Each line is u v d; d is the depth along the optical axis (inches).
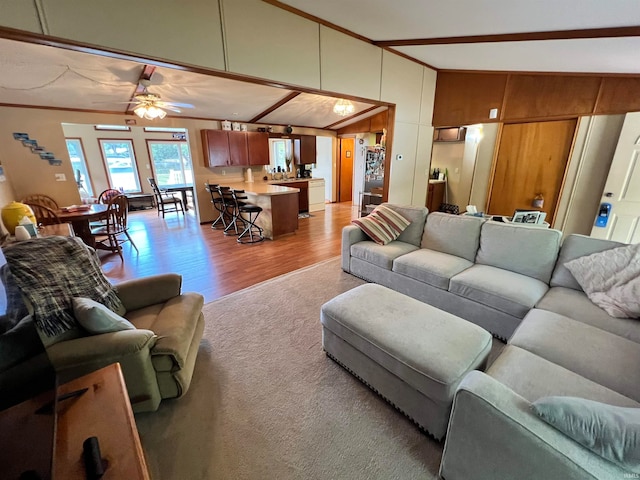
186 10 91.4
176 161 357.1
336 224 238.8
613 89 142.7
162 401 66.3
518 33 114.7
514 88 172.6
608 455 31.8
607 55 118.3
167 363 61.4
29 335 39.1
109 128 307.9
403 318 68.8
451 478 48.3
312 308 106.8
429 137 209.8
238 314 102.9
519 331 64.9
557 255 88.7
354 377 74.1
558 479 34.8
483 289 86.8
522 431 37.1
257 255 165.6
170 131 343.3
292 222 207.3
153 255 166.7
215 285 127.0
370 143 301.4
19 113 168.4
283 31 115.0
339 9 112.7
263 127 256.1
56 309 55.9
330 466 53.1
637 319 66.7
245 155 244.4
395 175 194.4
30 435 34.8
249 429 60.2
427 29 124.6
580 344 57.3
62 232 118.6
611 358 53.7
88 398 44.3
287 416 63.2
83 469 34.3
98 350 53.8
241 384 71.9
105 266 150.5
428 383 54.3
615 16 88.8
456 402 44.4
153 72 131.6
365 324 67.6
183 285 127.2
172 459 54.1
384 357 61.8
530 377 48.9
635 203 136.3
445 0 94.7
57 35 73.4
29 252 58.9
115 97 166.2
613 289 72.7
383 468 52.7
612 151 147.5
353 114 257.8
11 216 107.0
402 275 110.7
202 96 175.6
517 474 39.0
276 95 188.2
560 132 163.5
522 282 87.2
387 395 64.3
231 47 102.5
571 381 47.8
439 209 250.2
